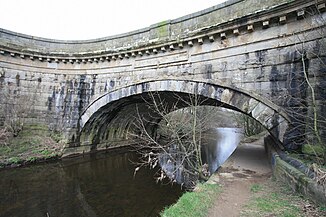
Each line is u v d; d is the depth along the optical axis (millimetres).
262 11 8688
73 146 16609
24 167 13109
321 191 4695
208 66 10875
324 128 6668
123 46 14820
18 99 15383
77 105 16578
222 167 10047
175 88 11961
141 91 13516
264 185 7160
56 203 9477
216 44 10617
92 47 16203
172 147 18062
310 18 7770
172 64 12352
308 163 6297
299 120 7594
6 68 15016
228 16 10312
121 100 15492
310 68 7379
